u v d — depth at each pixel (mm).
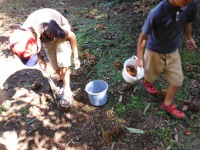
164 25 2236
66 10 5340
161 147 2541
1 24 5234
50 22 2395
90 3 5676
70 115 2982
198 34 3826
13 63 3979
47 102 3188
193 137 2592
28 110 3127
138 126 2754
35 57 2379
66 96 2967
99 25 4473
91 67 3615
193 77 3217
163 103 2822
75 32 4484
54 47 2781
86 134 2760
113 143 2621
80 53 3914
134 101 3016
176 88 2592
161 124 2746
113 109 2967
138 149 2549
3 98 3348
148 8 4781
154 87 3109
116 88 3232
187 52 3592
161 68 2611
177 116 2744
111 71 3504
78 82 3410
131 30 4234
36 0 6461
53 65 3025
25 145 2746
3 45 4441
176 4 2086
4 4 6539
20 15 5648
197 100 2936
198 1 4129
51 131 2848
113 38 4137
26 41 2256
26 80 3605
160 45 2420
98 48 3967
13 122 3008
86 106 3055
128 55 3732
